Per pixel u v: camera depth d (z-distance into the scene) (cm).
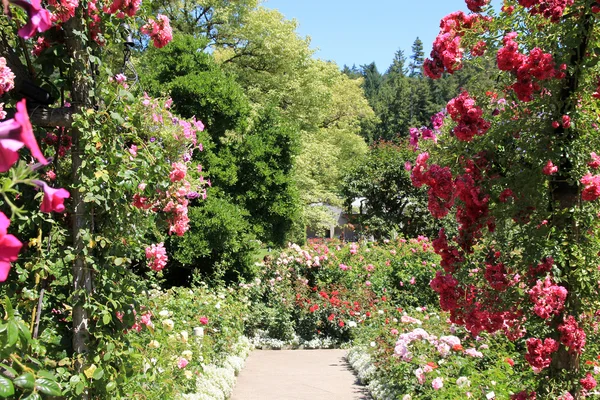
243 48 1961
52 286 317
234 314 914
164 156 392
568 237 316
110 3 310
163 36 364
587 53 306
